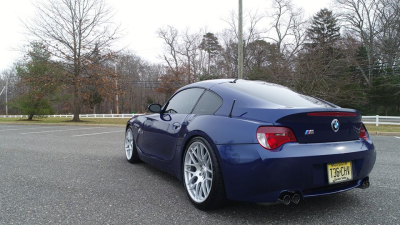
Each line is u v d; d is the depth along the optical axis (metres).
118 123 18.16
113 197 3.01
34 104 25.03
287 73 16.36
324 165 2.33
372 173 4.21
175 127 3.24
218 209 2.66
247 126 2.36
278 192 2.18
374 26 32.31
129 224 2.33
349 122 2.58
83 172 4.13
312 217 2.48
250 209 2.66
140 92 57.50
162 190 3.27
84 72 21.47
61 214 2.53
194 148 2.85
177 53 44.56
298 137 2.30
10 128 13.84
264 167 2.17
